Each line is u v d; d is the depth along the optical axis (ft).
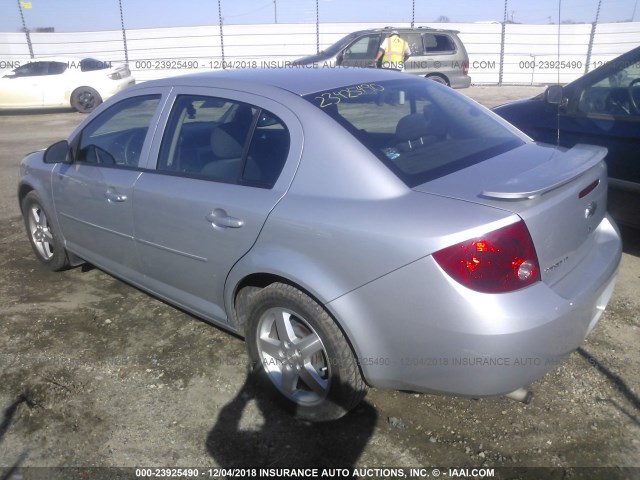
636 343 10.84
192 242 9.89
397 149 8.52
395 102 9.87
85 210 12.39
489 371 7.12
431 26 62.85
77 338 11.73
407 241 7.20
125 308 12.94
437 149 8.96
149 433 8.97
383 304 7.52
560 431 8.67
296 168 8.57
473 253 6.93
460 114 10.44
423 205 7.47
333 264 7.86
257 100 9.47
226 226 9.12
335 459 8.36
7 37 62.80
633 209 14.17
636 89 14.06
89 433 8.99
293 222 8.22
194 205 9.63
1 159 30.12
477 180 8.02
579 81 15.30
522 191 7.18
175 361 10.82
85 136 12.64
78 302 13.30
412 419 9.07
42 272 15.10
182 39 64.13
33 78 46.39
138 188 10.73
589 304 7.85
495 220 7.01
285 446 8.64
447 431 8.77
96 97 47.78
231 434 8.92
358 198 7.90
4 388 10.15
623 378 9.82
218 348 11.20
